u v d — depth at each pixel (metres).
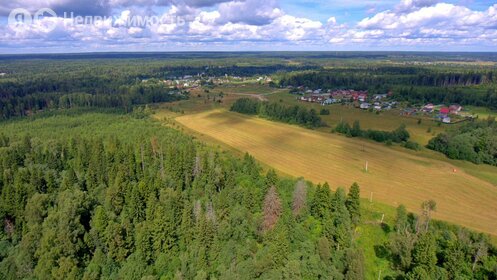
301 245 63.41
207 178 86.75
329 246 63.09
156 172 90.62
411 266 60.53
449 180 108.88
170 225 64.12
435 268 58.00
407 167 119.88
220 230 64.88
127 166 89.44
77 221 62.84
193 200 76.19
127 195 74.19
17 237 69.69
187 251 62.94
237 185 85.94
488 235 75.38
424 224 74.75
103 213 64.00
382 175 112.88
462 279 58.19
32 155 100.75
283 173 114.00
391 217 82.69
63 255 58.12
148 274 57.47
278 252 57.84
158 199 75.12
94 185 84.06
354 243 68.44
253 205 76.06
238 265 57.03
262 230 67.81
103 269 58.78
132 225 66.94
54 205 72.00
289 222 67.81
